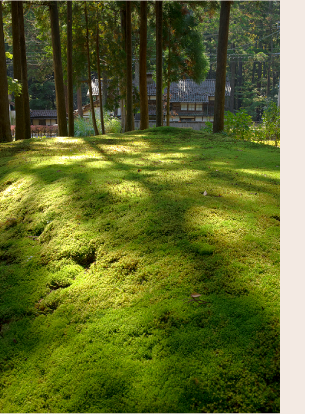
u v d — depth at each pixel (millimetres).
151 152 7285
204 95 34438
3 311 2666
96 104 32406
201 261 2648
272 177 5000
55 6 14781
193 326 2119
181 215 3342
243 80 46469
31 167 5570
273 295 2260
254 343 1957
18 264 3238
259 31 41094
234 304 2221
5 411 1939
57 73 15125
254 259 2629
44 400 1961
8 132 10383
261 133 11844
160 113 14016
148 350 2059
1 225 3961
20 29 13742
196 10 17344
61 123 15414
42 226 3674
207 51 40188
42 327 2455
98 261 2932
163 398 1794
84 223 3480
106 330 2254
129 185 4324
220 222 3174
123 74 18391
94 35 18234
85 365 2064
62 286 2838
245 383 1786
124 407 1804
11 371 2184
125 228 3236
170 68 18172
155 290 2455
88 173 4945
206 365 1888
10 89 11258
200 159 6426
